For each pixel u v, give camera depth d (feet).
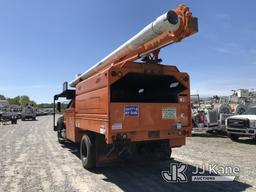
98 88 24.02
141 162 25.08
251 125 48.67
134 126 22.52
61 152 38.17
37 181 23.38
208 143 47.88
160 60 24.34
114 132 21.77
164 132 23.93
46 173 26.09
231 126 51.39
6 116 123.44
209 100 75.87
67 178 24.25
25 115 149.38
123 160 25.27
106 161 25.82
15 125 103.71
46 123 118.73
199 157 33.60
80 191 20.59
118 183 22.66
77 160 32.27
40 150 40.04
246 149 40.52
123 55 26.53
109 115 21.72
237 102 72.59
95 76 24.90
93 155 26.04
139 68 23.32
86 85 27.61
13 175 25.45
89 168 26.68
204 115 59.77
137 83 26.17
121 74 22.56
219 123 59.77
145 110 23.07
